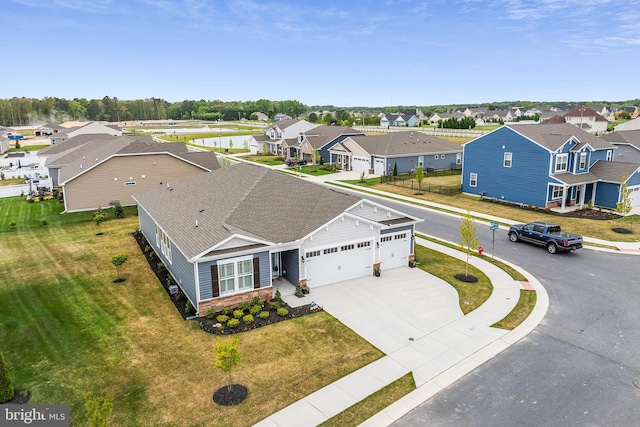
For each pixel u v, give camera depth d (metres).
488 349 15.30
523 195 38.72
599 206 37.78
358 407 12.27
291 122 81.06
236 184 25.36
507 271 22.91
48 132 130.00
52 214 36.62
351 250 21.59
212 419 11.79
